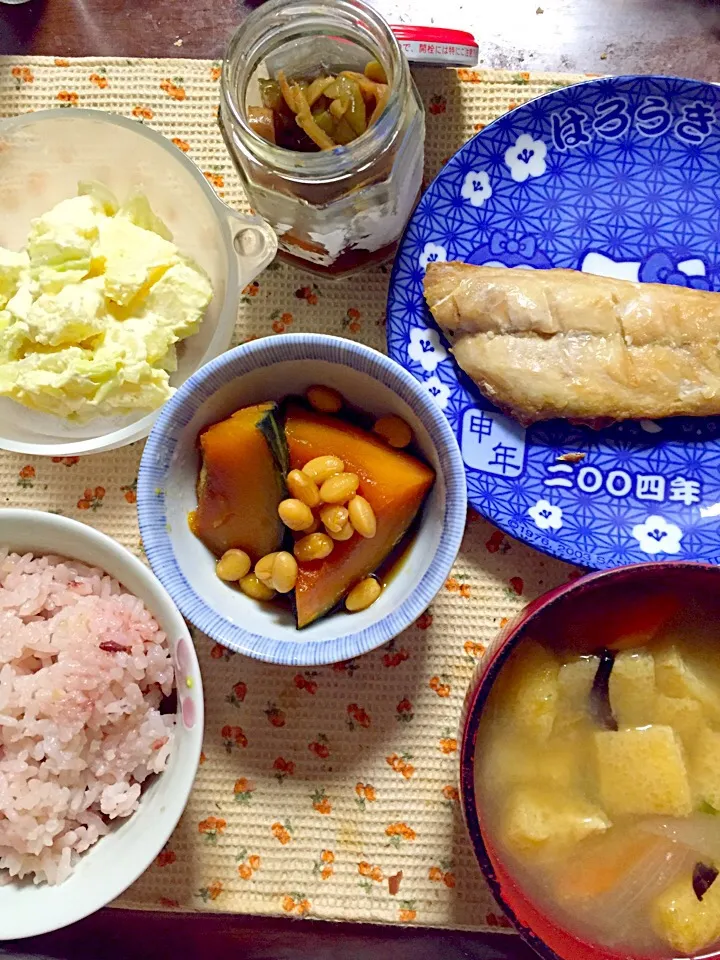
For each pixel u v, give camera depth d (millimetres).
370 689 277
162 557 244
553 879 239
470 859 268
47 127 285
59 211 276
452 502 241
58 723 245
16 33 311
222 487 252
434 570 239
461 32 283
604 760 241
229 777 275
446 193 292
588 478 284
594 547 276
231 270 276
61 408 280
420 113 267
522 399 279
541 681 240
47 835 242
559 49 307
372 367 246
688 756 244
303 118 255
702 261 294
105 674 248
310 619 251
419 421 249
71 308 267
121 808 246
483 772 240
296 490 244
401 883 268
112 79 304
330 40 261
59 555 262
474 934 271
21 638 251
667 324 277
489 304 277
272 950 276
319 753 275
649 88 292
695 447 285
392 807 272
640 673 240
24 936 231
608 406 278
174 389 282
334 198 250
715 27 305
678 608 239
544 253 296
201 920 277
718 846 240
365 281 298
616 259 296
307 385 263
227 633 242
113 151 292
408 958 272
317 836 272
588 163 296
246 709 278
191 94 302
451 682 277
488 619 279
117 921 279
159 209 298
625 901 237
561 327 279
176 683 251
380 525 251
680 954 226
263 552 260
